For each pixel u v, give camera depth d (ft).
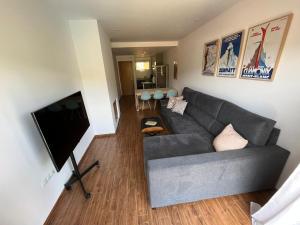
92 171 7.20
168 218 4.80
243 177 4.89
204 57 10.55
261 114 6.15
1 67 3.84
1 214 3.53
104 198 5.68
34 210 4.45
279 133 5.11
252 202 5.06
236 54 7.29
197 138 7.06
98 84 9.96
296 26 4.58
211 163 4.45
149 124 9.66
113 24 9.63
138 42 16.19
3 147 3.70
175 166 4.33
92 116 10.55
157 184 4.49
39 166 4.86
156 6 7.22
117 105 14.47
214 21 9.06
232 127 6.22
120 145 9.64
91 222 4.83
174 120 9.65
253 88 6.43
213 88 9.68
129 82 27.89
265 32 5.60
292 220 3.51
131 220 4.81
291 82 4.87
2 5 4.00
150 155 5.85
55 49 6.71
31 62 4.98
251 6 6.21
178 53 16.56
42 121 4.03
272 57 5.39
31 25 5.14
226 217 4.75
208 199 5.35
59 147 4.77
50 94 6.00
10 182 3.79
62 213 5.17
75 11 7.38
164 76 23.41
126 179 6.60
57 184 5.72
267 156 4.72
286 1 4.80
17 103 4.25
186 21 9.68
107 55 11.59
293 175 3.42
